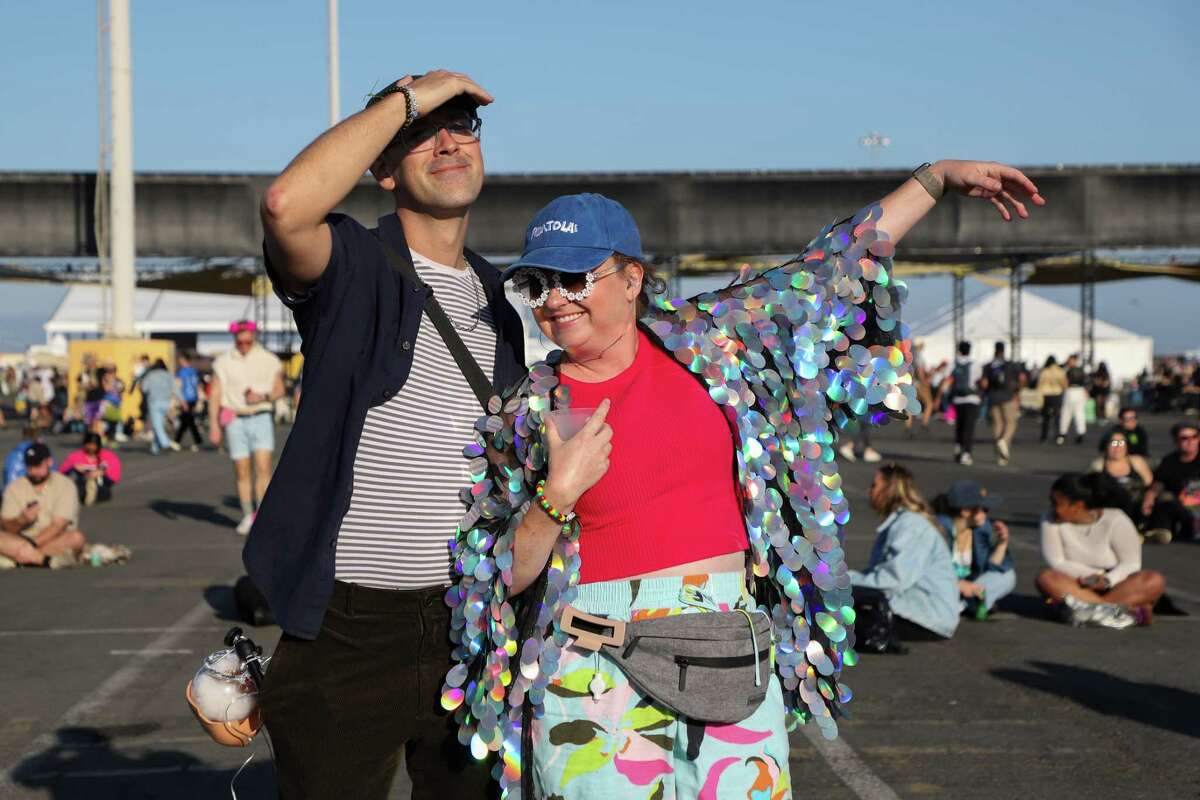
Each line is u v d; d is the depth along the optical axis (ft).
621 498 9.09
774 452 9.77
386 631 9.62
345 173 8.94
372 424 9.59
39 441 34.63
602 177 101.96
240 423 40.42
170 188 101.24
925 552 24.90
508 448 9.71
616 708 9.05
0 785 15.99
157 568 34.17
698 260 114.73
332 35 81.82
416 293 9.77
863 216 10.23
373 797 9.82
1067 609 27.02
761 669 9.18
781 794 9.20
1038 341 173.47
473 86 9.62
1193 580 32.81
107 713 19.39
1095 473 27.99
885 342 10.37
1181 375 148.66
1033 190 10.80
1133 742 17.88
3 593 30.40
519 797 9.50
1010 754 17.28
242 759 17.10
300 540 9.40
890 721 19.03
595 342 9.40
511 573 9.30
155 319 175.52
